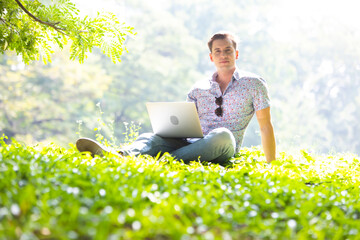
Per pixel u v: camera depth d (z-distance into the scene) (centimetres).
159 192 272
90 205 229
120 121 2447
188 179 325
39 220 199
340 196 323
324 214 266
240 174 363
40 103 2336
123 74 2602
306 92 2916
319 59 2977
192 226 226
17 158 319
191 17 2989
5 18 511
